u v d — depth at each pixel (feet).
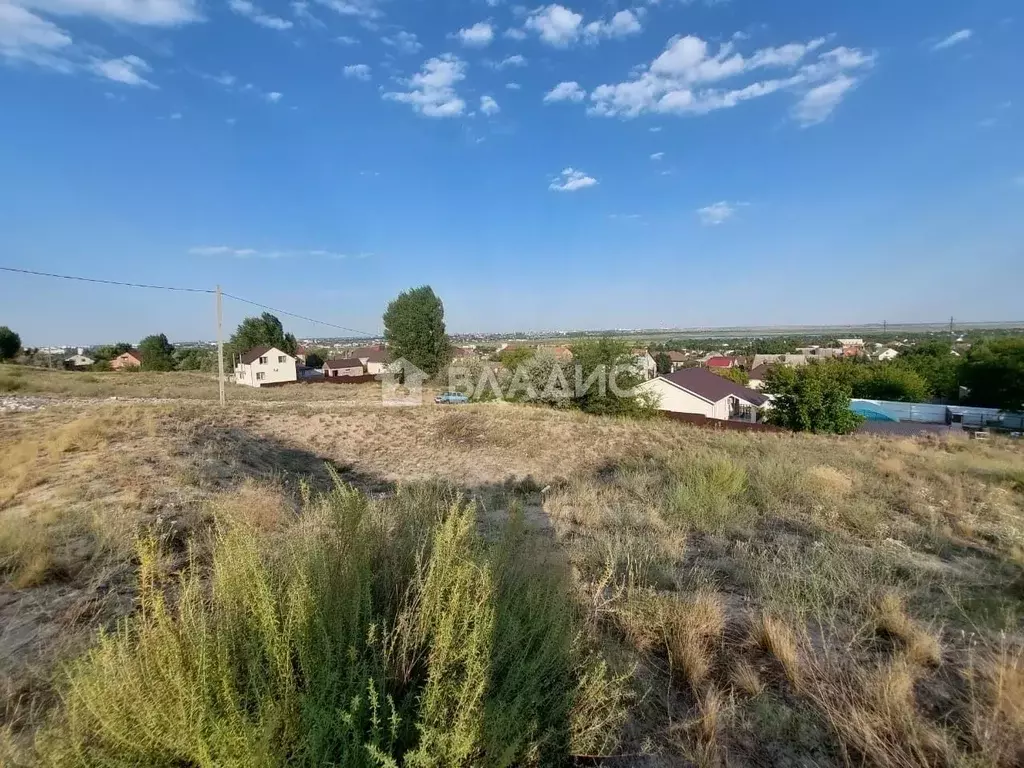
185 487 19.49
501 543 8.88
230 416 50.21
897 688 7.07
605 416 78.18
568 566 11.16
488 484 34.06
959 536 16.29
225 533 8.59
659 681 7.86
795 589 10.53
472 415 62.54
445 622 5.53
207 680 4.80
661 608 9.52
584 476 33.55
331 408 63.98
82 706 4.99
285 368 158.20
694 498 18.33
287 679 4.93
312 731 4.40
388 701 5.01
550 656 6.36
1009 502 21.95
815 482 21.48
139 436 29.91
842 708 6.98
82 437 26.61
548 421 62.18
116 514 14.53
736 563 12.91
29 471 19.70
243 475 25.04
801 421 76.74
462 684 5.09
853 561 12.75
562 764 5.92
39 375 85.61
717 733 6.59
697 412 101.04
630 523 16.51
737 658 8.42
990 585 11.76
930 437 60.80
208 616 5.99
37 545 11.39
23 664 7.50
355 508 8.55
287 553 7.93
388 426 55.77
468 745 4.41
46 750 4.65
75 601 9.52
